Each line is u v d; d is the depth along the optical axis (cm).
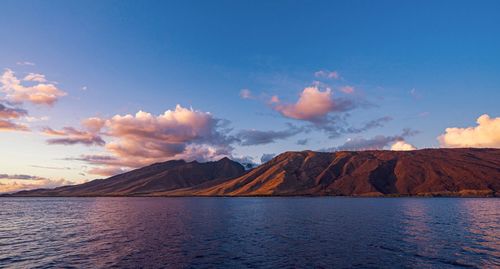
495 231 6912
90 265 4162
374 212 12481
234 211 13688
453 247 5188
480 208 14550
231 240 5941
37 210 16150
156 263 4244
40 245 5588
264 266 4075
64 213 13688
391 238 6053
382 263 4200
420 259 4409
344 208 15112
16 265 4206
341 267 4022
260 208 15625
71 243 5759
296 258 4478
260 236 6394
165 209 15850
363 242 5650
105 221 9825
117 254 4788
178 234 6769
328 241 5769
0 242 5938
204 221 9500
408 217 10275
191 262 4281
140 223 9088
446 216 10556
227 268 3984
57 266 4131
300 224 8444
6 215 12719
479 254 4691
